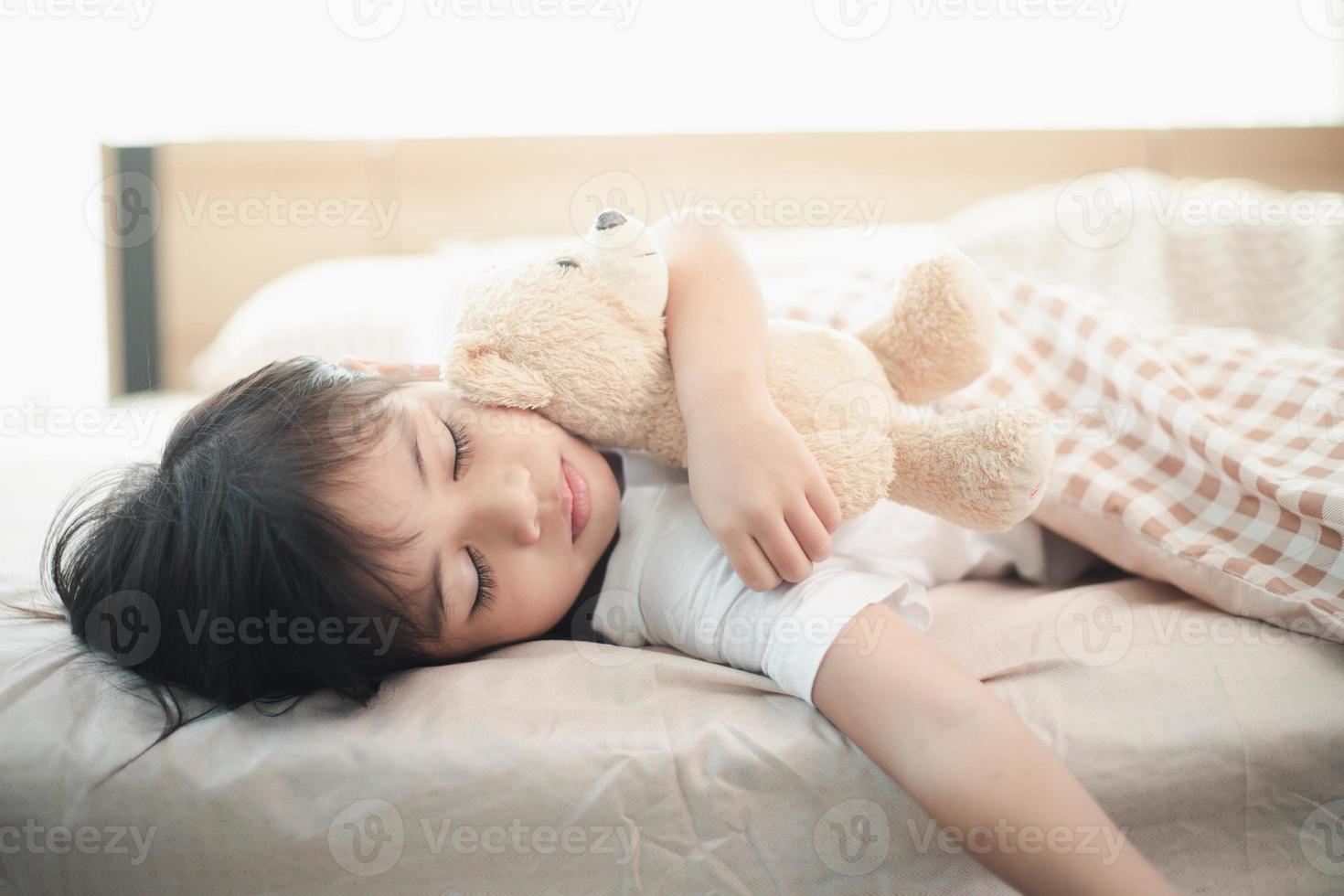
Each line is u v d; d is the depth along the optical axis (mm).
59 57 1843
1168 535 714
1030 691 603
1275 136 2033
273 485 586
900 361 707
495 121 1937
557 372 631
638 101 1945
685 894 558
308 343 1537
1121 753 572
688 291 670
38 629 682
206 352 1955
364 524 584
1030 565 829
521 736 564
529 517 613
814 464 580
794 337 684
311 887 546
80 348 1907
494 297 656
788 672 568
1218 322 1353
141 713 592
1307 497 650
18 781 550
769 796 556
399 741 559
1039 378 895
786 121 1964
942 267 676
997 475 579
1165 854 589
